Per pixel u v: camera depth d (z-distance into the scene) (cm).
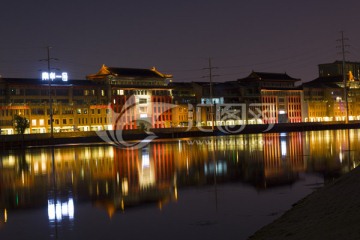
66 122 19225
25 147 13962
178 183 6288
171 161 9106
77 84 19825
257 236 3559
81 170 8112
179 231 3841
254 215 4253
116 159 9869
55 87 19138
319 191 4872
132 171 7769
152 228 3962
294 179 6231
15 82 18262
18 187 6350
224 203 4819
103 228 4009
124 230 3928
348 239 2898
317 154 9394
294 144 12331
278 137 15975
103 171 7881
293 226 3588
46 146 14325
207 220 4150
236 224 3975
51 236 3809
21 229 4034
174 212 4506
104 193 5684
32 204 5106
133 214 4481
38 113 18575
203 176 6850
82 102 19800
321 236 3116
